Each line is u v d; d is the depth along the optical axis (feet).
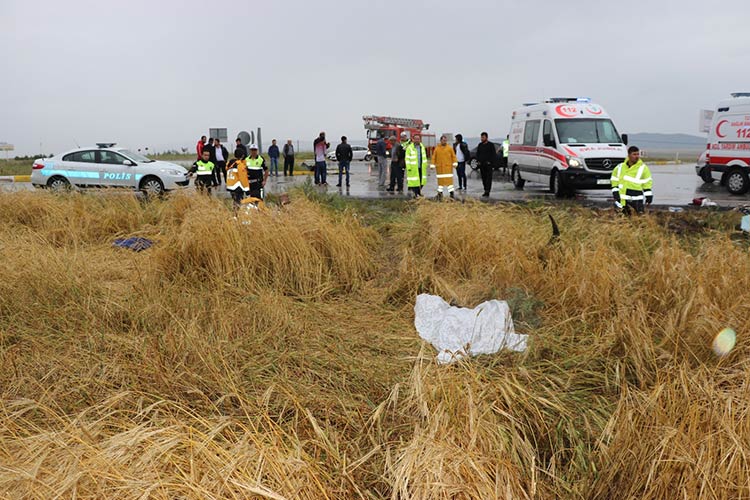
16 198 31.40
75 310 16.20
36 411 10.82
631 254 22.27
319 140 62.75
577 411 11.50
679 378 10.72
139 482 7.72
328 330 16.08
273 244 21.17
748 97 51.49
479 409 10.32
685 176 80.53
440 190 45.60
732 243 21.17
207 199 31.37
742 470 8.07
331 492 8.58
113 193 33.91
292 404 11.37
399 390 12.29
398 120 109.50
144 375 12.20
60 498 7.61
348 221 26.71
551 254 20.76
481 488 8.20
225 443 9.18
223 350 13.69
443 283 19.20
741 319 13.84
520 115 59.41
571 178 48.06
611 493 8.86
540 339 15.03
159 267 20.49
